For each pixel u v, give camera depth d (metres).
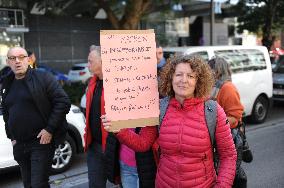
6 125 4.13
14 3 13.15
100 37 2.55
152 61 2.62
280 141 7.89
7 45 19.81
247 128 9.26
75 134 6.22
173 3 12.50
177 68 2.52
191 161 2.49
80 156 6.98
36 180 3.85
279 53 15.23
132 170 3.39
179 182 2.51
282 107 12.40
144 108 2.60
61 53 22.62
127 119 2.59
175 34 26.20
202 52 8.69
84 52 23.59
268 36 16.20
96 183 3.88
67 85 12.59
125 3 11.70
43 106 3.88
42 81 3.88
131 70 2.59
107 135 3.53
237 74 9.05
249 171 5.95
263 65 9.80
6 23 19.11
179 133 2.49
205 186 2.51
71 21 22.81
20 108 3.87
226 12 24.50
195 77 2.51
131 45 2.59
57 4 11.70
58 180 5.77
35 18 21.22
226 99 3.84
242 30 17.91
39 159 3.88
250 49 9.62
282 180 5.56
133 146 2.78
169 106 2.59
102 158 3.85
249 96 9.34
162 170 2.61
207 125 2.48
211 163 2.55
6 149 5.40
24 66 3.85
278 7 16.03
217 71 3.92
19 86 3.93
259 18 16.44
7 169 5.48
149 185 3.23
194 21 28.41
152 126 2.77
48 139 3.86
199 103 2.53
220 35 28.80
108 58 2.56
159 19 17.61
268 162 6.41
